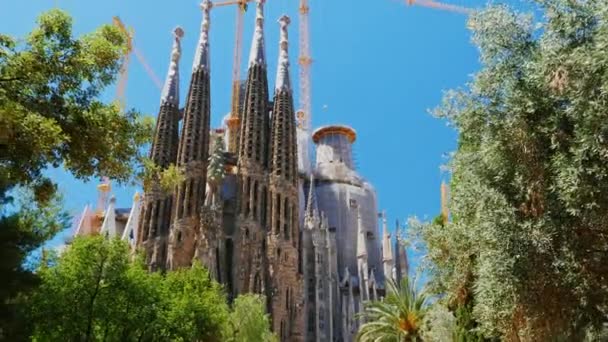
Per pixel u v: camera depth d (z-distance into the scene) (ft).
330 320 318.65
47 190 60.70
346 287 349.41
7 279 67.51
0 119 49.08
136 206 364.38
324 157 449.89
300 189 392.88
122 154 62.28
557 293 59.31
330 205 397.60
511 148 61.82
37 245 77.56
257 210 306.76
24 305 85.35
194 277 152.46
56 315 102.47
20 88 55.36
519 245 58.03
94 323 110.42
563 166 55.98
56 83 57.67
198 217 305.94
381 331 151.64
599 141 51.83
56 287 104.68
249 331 183.42
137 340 112.57
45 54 56.34
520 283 57.93
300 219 374.43
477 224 64.18
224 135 413.80
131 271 114.73
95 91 60.59
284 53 366.22
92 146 58.80
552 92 57.47
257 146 326.85
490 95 64.28
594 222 56.18
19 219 80.74
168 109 350.23
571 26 57.00
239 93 443.32
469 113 65.26
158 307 117.08
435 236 84.48
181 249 293.84
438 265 86.17
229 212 317.63
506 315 63.00
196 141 328.49
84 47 58.85
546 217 58.34
